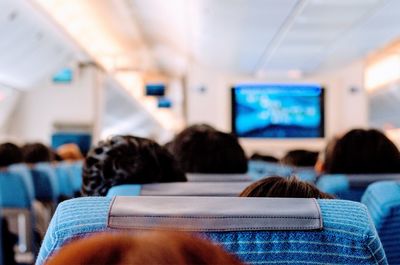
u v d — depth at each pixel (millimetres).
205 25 7324
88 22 9805
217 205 838
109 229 799
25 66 9852
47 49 9711
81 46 11094
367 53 9219
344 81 10578
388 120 19641
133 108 20453
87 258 454
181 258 460
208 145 2277
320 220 813
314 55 9195
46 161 5020
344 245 803
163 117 28156
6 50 8469
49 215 4105
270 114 9711
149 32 10742
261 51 8859
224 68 10477
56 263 462
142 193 1310
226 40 8102
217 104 10523
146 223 805
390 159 2189
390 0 5852
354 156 2180
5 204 3652
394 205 1284
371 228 809
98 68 13430
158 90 17688
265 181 1212
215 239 806
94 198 858
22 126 12906
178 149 2303
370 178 1873
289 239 812
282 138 9672
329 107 9758
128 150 1630
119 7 8609
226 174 2129
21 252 3680
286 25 7078
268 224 814
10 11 7168
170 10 7801
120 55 13727
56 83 12914
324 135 9672
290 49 8680
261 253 809
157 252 460
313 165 3719
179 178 1761
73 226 799
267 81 9727
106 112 18391
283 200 856
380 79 15352
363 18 6684
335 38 7867
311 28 7234
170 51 12695
